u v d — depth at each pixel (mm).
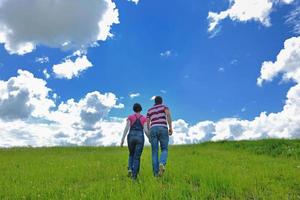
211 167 14055
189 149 25953
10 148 28672
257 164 16234
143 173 12961
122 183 11234
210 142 30391
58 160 19047
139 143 12219
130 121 12398
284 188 10531
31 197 9742
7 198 9672
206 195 9352
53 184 11461
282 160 18859
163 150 12141
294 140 25516
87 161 18188
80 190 10109
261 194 9617
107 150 27312
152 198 8883
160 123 12219
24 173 14062
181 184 10508
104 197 9234
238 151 24359
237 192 9688
